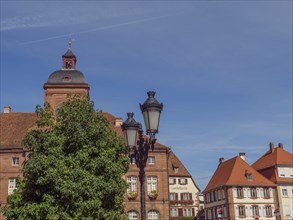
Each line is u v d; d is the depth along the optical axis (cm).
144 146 1354
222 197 6600
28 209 1964
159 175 4553
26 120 4919
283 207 6519
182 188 7856
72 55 4888
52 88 4678
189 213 7738
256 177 6656
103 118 2256
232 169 6738
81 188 1931
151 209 4412
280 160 6888
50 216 1916
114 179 2108
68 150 2084
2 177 4359
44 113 2228
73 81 4706
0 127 4794
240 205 6350
